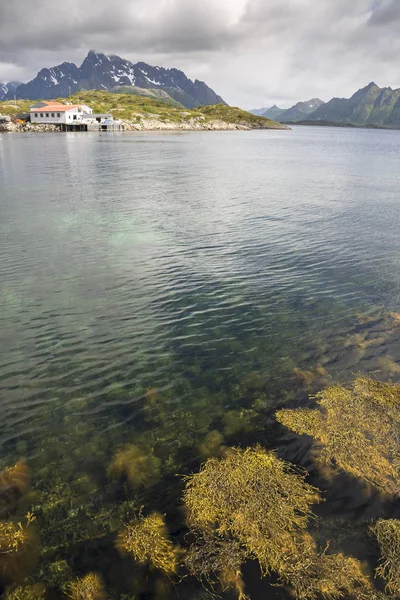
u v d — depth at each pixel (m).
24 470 10.40
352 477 9.86
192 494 9.45
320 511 8.91
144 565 7.90
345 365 15.10
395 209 44.12
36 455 10.96
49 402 13.21
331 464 10.31
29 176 63.72
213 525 8.63
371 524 8.57
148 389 13.92
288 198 50.00
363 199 50.06
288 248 29.95
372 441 11.06
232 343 16.95
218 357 15.90
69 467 10.51
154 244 30.42
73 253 28.17
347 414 12.20
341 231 34.69
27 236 31.94
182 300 21.12
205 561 7.91
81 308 20.02
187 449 11.06
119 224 35.88
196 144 144.25
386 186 61.03
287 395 13.41
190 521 8.78
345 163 95.81
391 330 17.73
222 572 7.70
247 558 7.92
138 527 8.66
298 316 19.36
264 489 9.45
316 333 17.67
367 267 26.06
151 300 21.06
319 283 23.44
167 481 9.95
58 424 12.20
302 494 9.34
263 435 11.52
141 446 11.23
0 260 26.66
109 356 15.95
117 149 115.19
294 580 7.50
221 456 10.71
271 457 10.52
